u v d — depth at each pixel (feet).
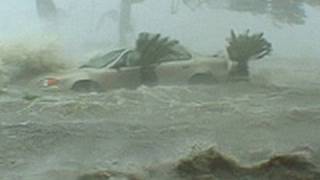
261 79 90.58
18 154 47.34
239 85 84.23
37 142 50.67
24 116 61.57
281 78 93.86
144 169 41.98
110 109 65.10
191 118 60.39
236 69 88.22
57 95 75.46
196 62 86.07
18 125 56.90
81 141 51.34
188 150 46.65
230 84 85.35
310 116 60.70
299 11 171.12
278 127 55.98
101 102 69.00
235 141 50.44
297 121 58.39
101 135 53.47
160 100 70.54
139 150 48.16
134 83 84.38
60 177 41.06
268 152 46.06
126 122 58.34
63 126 56.54
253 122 58.13
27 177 41.34
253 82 87.35
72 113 62.95
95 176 40.60
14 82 86.58
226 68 87.45
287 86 84.53
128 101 69.56
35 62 94.89
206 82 85.40
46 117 60.80
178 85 82.69
